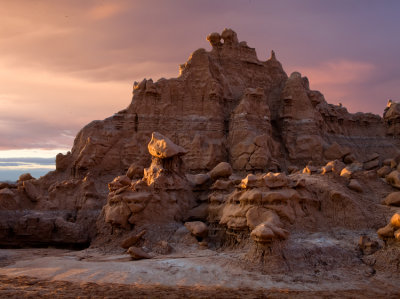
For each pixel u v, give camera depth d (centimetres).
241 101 4728
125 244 2572
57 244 3153
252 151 4328
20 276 1842
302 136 4934
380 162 5525
